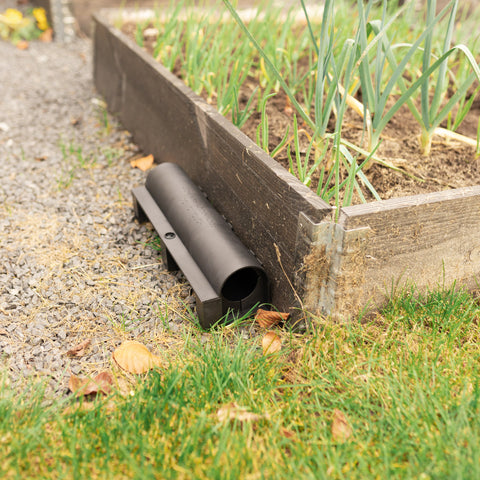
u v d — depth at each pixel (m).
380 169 2.14
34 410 1.43
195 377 1.54
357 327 1.76
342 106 1.68
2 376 1.62
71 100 3.69
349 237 1.57
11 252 2.18
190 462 1.32
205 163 2.32
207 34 2.84
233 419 1.44
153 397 1.49
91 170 2.84
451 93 2.78
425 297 1.85
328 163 2.05
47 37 4.88
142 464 1.30
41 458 1.33
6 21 4.73
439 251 1.76
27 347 1.75
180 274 2.11
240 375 1.55
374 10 3.23
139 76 2.93
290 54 2.91
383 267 1.71
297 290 1.72
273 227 1.81
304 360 1.64
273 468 1.30
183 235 2.03
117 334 1.82
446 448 1.32
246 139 1.96
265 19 3.03
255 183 1.88
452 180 2.08
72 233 2.33
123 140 3.20
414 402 1.43
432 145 2.34
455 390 1.53
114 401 1.47
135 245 2.28
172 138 2.64
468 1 3.76
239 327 1.86
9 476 1.28
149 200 2.31
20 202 2.53
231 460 1.31
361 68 1.95
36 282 2.03
